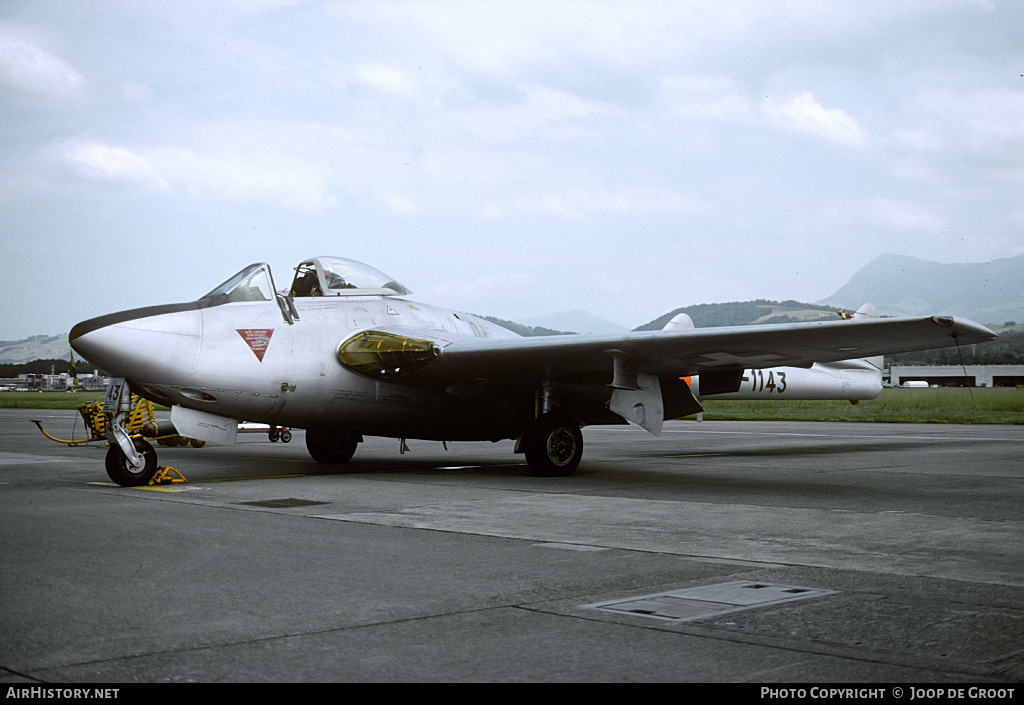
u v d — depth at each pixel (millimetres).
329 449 13750
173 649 3615
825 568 5383
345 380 11727
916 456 15422
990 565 5500
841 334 9742
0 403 56844
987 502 8812
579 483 10703
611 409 11664
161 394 10516
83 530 6730
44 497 9008
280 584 4848
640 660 3490
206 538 6379
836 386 20609
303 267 12438
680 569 5328
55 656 3514
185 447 17766
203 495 9234
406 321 12672
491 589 4738
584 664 3438
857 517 7703
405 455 16094
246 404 11023
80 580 4930
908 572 5266
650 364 11625
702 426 28734
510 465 13672
